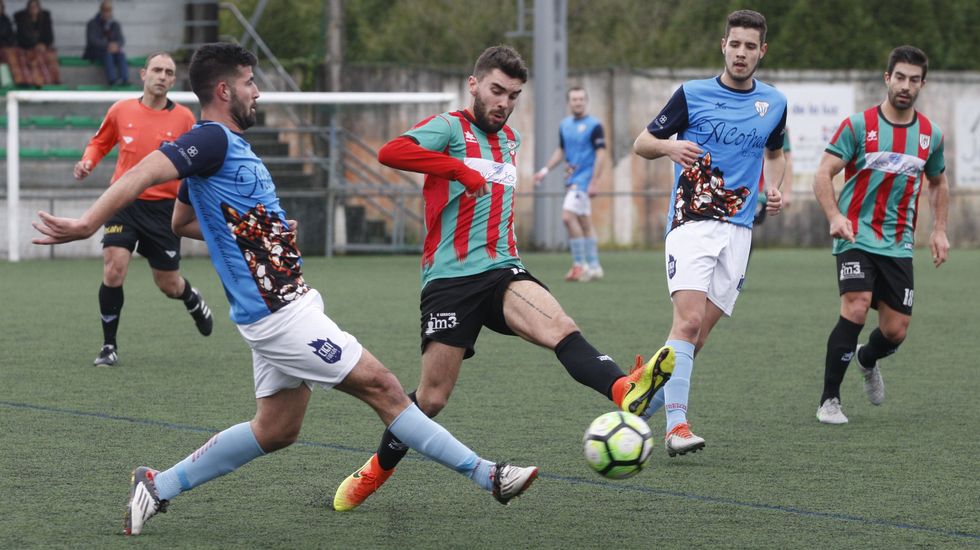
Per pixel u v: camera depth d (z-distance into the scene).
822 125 33.78
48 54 31.61
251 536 6.17
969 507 6.81
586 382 6.47
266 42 42.31
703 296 8.27
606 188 33.03
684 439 7.78
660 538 6.18
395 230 30.45
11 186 26.69
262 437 6.21
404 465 7.84
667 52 42.88
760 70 33.22
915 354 13.38
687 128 8.45
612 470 5.99
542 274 24.16
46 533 6.15
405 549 5.97
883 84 33.66
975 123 34.78
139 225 12.05
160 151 5.74
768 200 8.60
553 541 6.12
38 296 19.05
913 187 9.48
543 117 30.83
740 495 7.09
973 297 20.11
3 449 8.15
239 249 5.94
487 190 6.68
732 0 42.12
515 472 6.09
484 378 11.45
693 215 8.37
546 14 30.62
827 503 6.90
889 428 9.20
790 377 11.69
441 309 6.88
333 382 6.04
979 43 38.62
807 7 38.03
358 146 31.42
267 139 30.88
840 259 9.53
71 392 10.45
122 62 32.09
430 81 32.47
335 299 18.86
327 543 6.05
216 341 13.98
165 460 7.86
